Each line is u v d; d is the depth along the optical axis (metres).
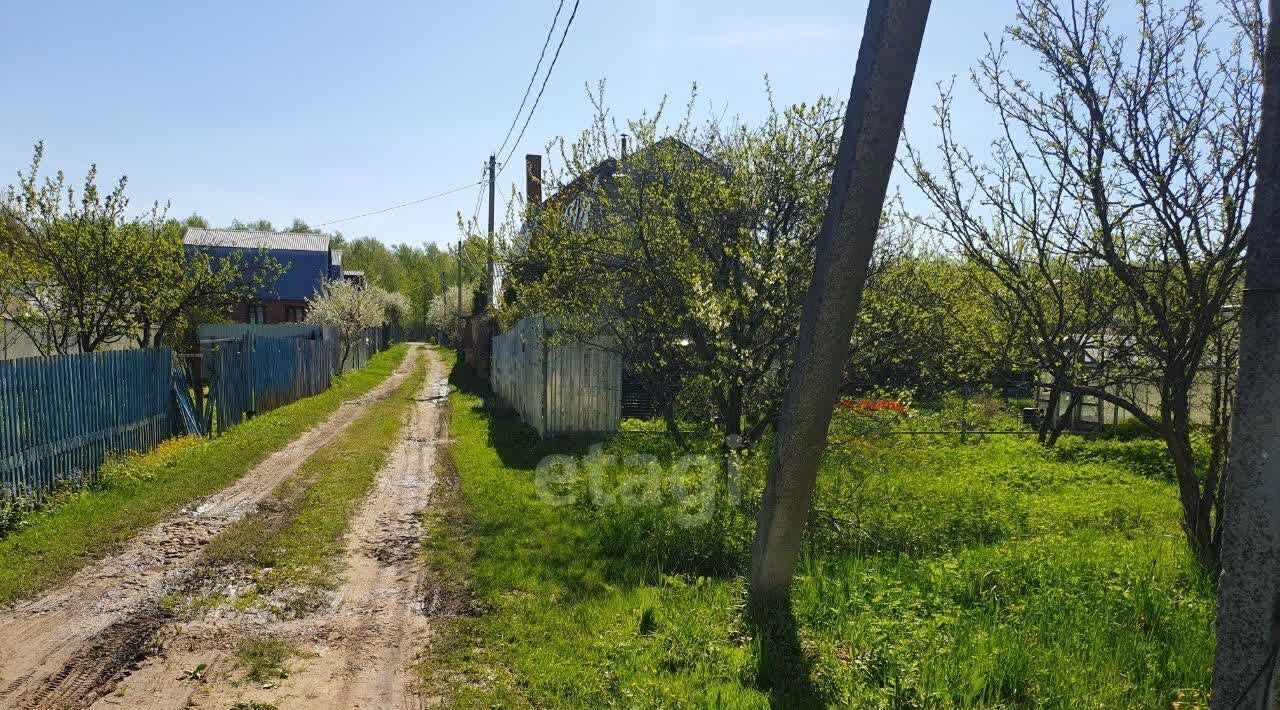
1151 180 5.70
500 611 5.36
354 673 4.43
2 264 12.23
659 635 4.73
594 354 13.63
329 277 47.09
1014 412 18.97
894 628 4.48
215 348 13.95
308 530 7.46
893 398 7.88
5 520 6.83
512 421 16.44
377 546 7.07
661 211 8.26
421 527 7.74
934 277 7.99
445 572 6.27
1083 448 13.38
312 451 12.27
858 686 3.91
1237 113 5.45
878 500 8.31
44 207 12.42
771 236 7.86
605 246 8.86
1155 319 6.18
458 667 4.48
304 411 17.53
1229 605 2.36
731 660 4.32
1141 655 4.22
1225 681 2.38
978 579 5.47
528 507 8.25
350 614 5.36
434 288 84.88
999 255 6.41
